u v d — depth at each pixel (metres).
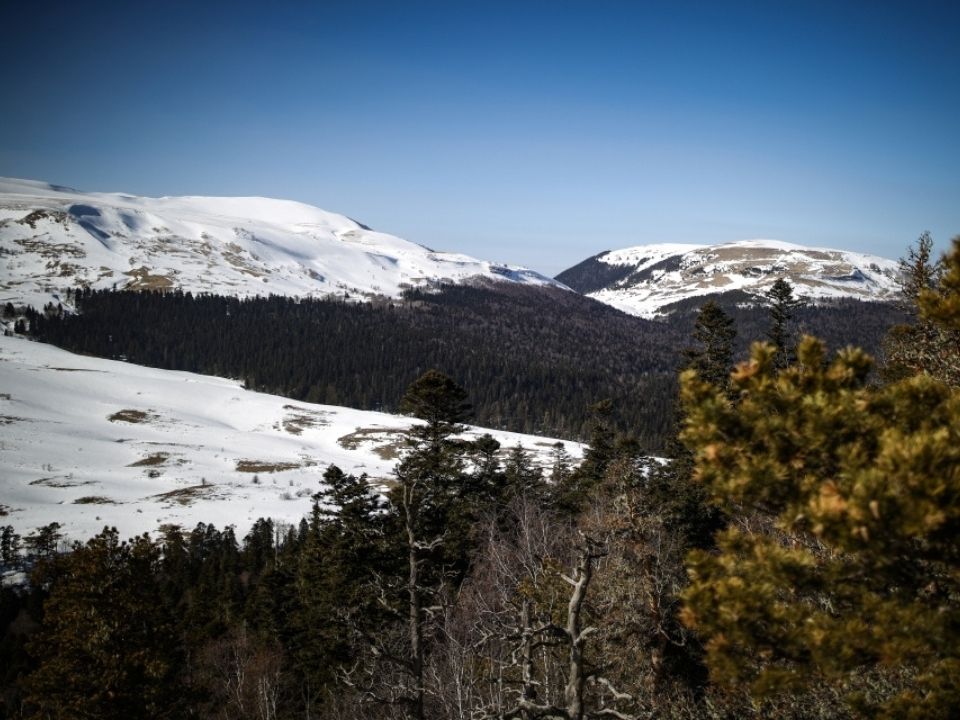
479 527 29.88
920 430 4.43
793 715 9.12
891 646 4.34
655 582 14.84
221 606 43.19
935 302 5.50
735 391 5.54
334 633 23.27
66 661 17.27
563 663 13.20
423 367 193.75
